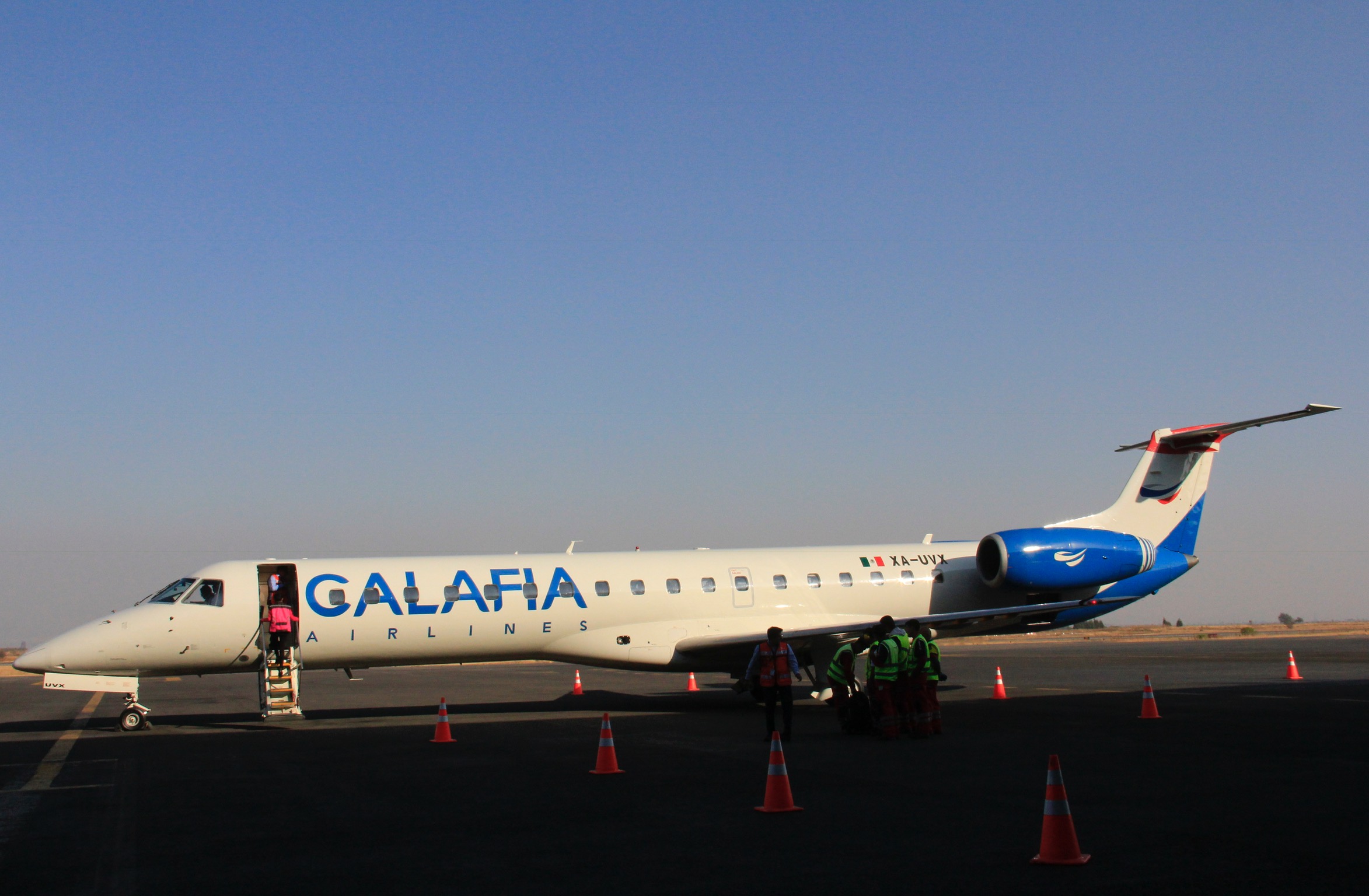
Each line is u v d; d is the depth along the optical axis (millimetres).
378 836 10336
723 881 8438
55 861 9477
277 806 12102
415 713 24188
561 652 24719
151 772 15000
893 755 15430
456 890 8336
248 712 25438
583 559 25297
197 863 9359
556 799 12242
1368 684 27422
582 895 8141
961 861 8953
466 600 23703
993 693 25828
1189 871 8539
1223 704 22172
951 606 27469
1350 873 8445
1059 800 8844
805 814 11016
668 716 22469
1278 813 10844
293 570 23422
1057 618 27391
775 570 26281
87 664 21297
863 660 39125
